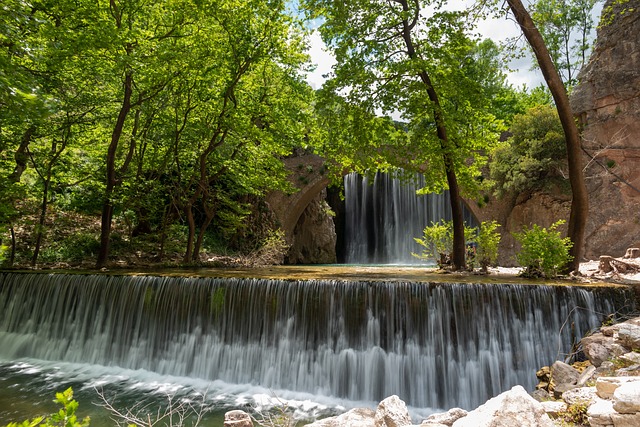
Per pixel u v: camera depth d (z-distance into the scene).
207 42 13.64
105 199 13.98
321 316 8.09
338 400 7.45
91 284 10.13
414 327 7.58
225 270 13.38
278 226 24.81
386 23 11.72
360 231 32.28
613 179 17.38
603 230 17.38
